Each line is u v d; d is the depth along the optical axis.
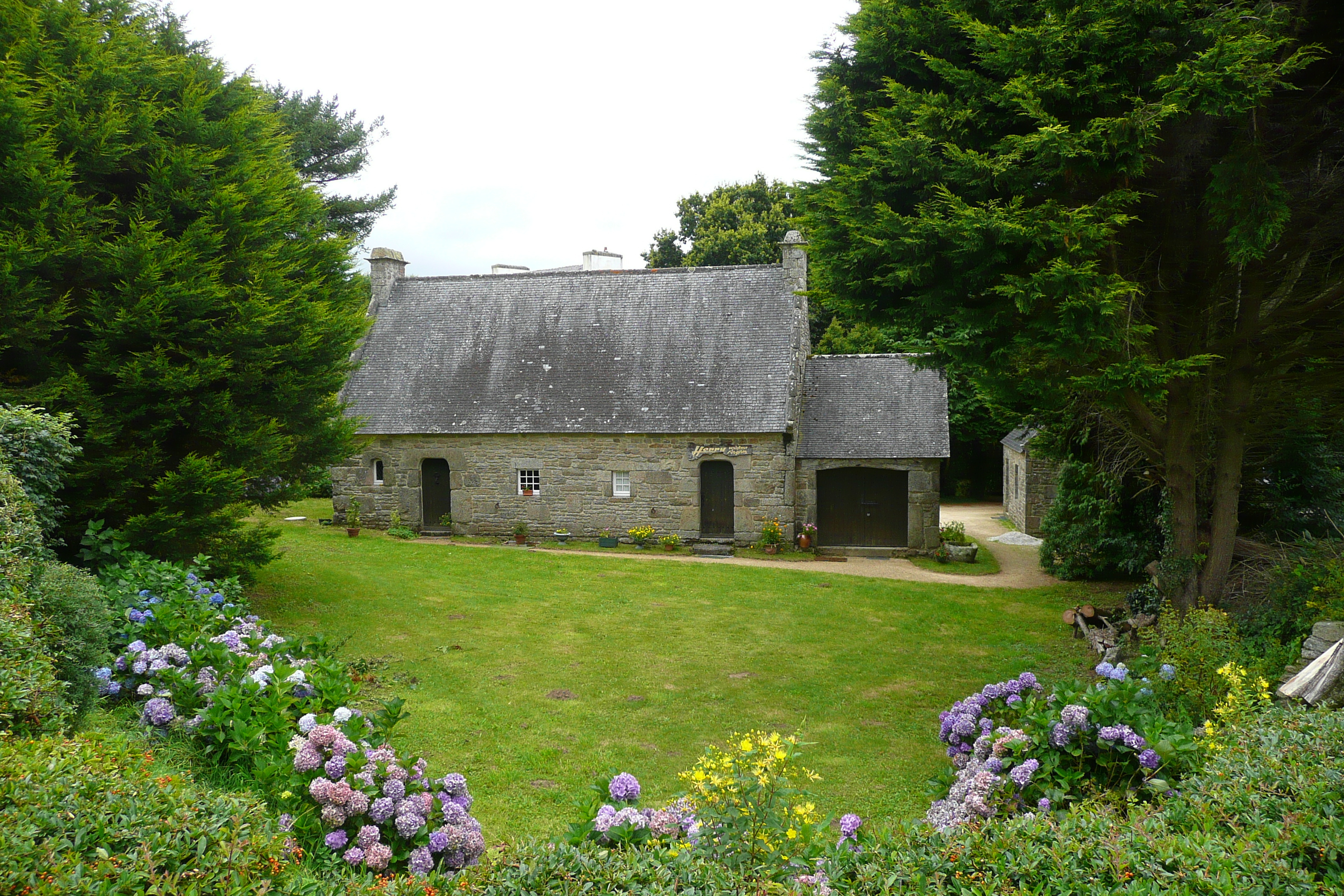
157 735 6.86
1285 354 10.91
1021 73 8.80
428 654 12.84
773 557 22.17
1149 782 5.82
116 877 3.46
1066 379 11.06
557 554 21.70
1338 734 4.91
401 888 4.20
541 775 8.73
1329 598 9.27
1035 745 6.34
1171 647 8.72
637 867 4.15
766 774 4.94
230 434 12.42
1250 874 3.67
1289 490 14.47
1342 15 8.73
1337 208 9.48
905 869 4.04
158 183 12.20
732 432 22.31
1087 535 19.12
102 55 11.88
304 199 15.68
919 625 15.60
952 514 34.19
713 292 24.84
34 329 10.84
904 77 10.66
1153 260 10.37
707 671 12.68
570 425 23.16
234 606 9.75
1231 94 7.86
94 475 11.52
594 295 25.44
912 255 9.52
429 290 26.59
